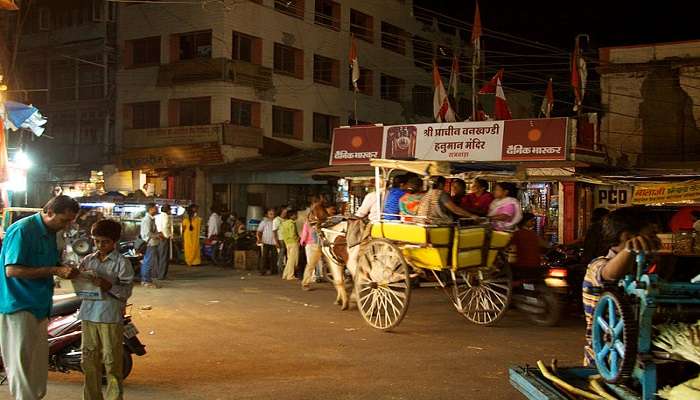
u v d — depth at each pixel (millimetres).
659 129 24203
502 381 7031
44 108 35500
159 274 16328
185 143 31297
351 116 38562
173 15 32031
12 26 17812
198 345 8766
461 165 16500
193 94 31438
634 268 3920
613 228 4215
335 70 37812
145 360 7898
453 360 8000
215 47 31031
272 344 8852
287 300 13078
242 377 7121
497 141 17656
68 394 6402
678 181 15836
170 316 11102
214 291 14508
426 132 18594
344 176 20000
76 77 34875
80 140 34906
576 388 3871
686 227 13969
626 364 3484
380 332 9781
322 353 8320
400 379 7078
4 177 11281
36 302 5000
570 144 17094
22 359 4945
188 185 31359
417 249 9766
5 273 4938
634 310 3531
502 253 10375
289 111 35156
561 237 18656
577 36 21766
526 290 10570
